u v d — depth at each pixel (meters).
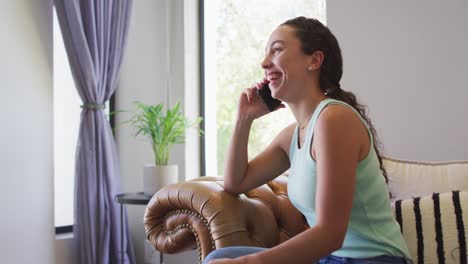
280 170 1.42
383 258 1.08
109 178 2.48
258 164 1.42
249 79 2.81
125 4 2.63
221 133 2.92
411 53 2.06
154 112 2.48
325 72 1.18
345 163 1.01
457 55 1.96
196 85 2.90
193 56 2.90
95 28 2.45
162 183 2.38
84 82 2.41
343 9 2.21
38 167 2.21
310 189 1.11
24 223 2.13
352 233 1.10
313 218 1.15
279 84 1.18
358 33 2.17
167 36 2.87
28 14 2.18
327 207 0.99
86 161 2.42
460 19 1.96
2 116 2.03
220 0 2.94
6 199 2.04
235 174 1.40
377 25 2.13
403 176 1.73
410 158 2.05
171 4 2.89
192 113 2.87
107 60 2.54
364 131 1.08
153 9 2.92
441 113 1.99
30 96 2.18
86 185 2.41
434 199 1.54
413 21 2.05
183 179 2.82
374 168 1.09
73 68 2.41
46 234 2.25
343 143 1.02
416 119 2.04
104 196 2.47
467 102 1.94
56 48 2.69
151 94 2.92
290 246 0.96
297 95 1.18
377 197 1.10
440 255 1.46
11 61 2.08
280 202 1.65
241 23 2.86
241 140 1.42
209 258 1.15
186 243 1.45
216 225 1.33
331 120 1.03
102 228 2.43
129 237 2.63
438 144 2.00
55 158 2.66
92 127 2.44
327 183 1.00
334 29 2.23
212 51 2.96
